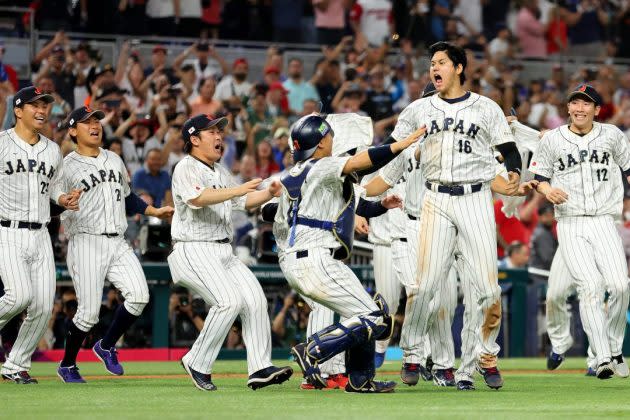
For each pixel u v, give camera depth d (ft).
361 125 65.82
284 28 150.92
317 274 54.49
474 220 59.16
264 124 133.80
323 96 141.28
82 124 70.38
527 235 128.88
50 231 101.76
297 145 55.42
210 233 62.23
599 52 171.01
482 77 154.30
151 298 101.45
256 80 143.02
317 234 54.75
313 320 62.90
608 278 69.56
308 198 54.70
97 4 139.95
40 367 91.30
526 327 112.37
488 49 161.07
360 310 54.95
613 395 58.75
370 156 53.31
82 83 127.34
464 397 56.18
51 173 67.62
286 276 56.08
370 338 55.06
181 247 62.13
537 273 113.19
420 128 54.44
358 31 153.38
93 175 70.23
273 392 59.72
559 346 81.61
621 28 173.06
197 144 62.59
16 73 125.90
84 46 128.77
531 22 167.43
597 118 158.71
